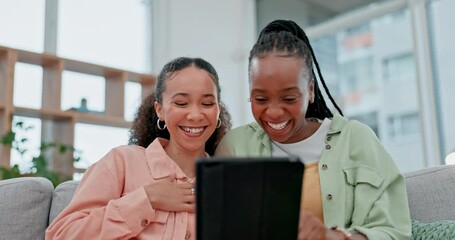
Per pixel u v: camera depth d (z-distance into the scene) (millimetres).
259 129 1485
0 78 3482
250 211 782
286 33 1289
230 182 776
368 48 4148
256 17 5082
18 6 3922
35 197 1593
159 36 4562
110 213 1302
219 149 1504
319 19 4562
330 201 1309
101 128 4051
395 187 1364
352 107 4191
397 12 3975
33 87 3791
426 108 3742
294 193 792
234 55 4883
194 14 4727
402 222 1309
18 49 3480
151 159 1447
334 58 4359
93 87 4043
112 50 4359
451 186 1556
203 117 1367
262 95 1230
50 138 3799
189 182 1404
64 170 3658
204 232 775
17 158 3500
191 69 1387
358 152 1377
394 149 3918
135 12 4543
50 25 4047
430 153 3693
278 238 790
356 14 4223
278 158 788
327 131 1419
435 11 3766
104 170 1422
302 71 1238
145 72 4523
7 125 3373
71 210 1361
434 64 3756
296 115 1240
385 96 4008
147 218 1312
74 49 4145
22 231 1554
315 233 937
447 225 1358
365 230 1198
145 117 1621
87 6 4254
